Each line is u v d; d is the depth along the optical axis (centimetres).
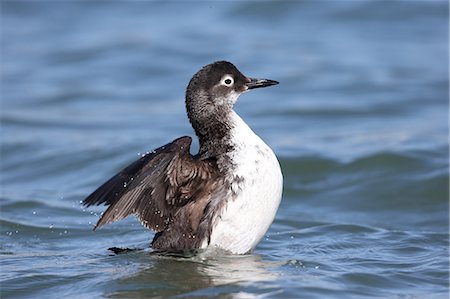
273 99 2098
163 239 1034
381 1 2688
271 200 1039
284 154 1653
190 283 987
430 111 1997
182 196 1020
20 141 1838
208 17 2717
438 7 2648
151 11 2816
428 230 1328
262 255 1107
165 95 2183
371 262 1091
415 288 1002
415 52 2398
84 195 1501
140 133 1881
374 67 2291
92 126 1958
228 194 1016
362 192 1527
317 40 2511
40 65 2438
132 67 2375
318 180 1575
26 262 1094
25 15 2830
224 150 1041
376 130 1852
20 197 1475
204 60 2383
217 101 1061
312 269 1049
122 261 1070
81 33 2658
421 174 1561
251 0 2756
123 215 977
